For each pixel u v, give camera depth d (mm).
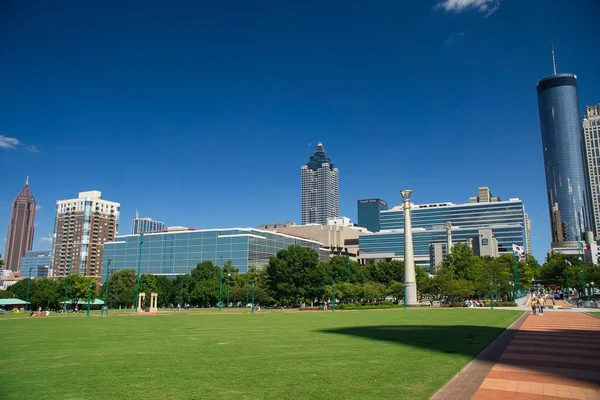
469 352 24391
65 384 17094
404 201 117188
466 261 131125
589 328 40500
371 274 160375
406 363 20969
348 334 36000
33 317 75500
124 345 29406
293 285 124250
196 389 16141
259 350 26297
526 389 15992
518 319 54375
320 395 15078
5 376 18641
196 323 53375
